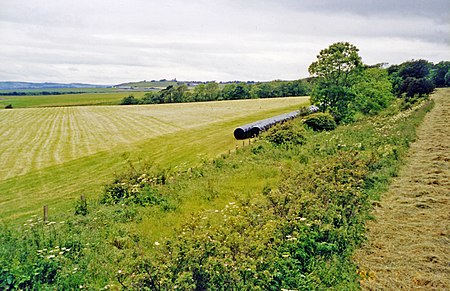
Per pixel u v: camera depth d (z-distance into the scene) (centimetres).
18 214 1545
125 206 1320
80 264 836
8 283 723
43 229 1047
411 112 3328
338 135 2378
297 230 850
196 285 693
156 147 3078
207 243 750
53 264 798
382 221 1006
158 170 1745
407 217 1027
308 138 2445
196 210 1244
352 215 1010
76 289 744
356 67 3644
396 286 708
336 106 3672
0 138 3547
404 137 2091
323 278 724
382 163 1533
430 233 921
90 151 2970
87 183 2078
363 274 751
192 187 1502
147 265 712
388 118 3089
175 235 955
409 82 6291
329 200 1062
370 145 1950
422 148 1892
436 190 1231
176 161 2525
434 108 4138
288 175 1387
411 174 1432
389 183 1328
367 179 1324
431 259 799
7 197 1850
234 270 694
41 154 2878
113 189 1484
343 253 821
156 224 1123
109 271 810
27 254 842
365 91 3900
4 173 2341
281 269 715
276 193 1080
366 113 4206
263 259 721
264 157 2033
